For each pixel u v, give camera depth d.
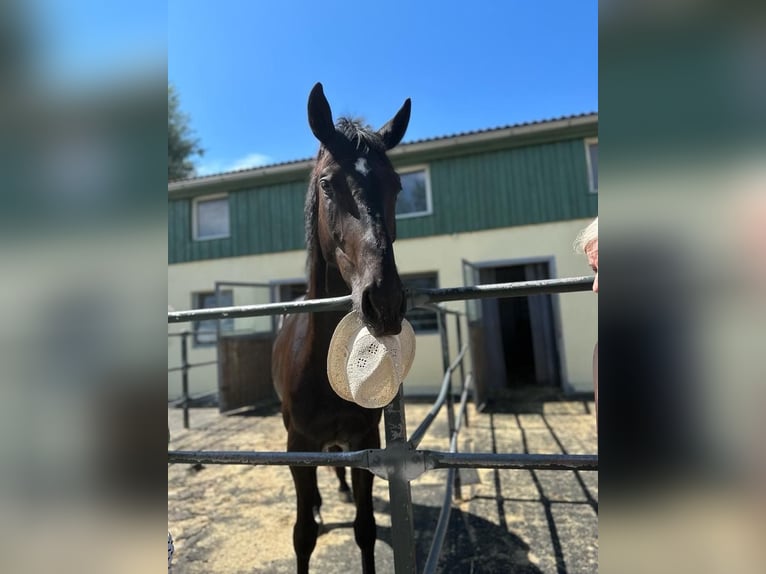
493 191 7.15
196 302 8.57
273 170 7.87
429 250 7.36
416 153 7.39
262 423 5.73
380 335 1.04
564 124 6.62
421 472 1.02
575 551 2.30
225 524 2.79
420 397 6.98
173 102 19.33
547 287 1.07
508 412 5.61
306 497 1.69
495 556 2.28
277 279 8.08
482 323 6.61
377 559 2.32
